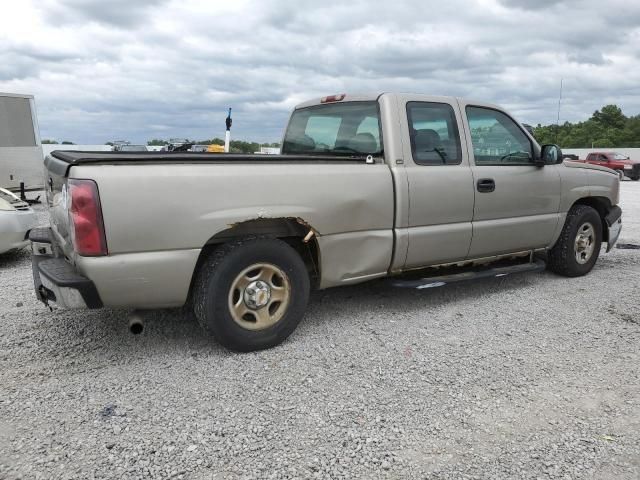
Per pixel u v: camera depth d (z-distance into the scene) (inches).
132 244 131.1
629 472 99.4
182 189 135.4
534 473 98.9
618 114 3284.9
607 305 197.6
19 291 213.0
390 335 165.8
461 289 217.2
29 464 99.3
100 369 139.8
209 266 143.3
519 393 129.0
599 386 132.9
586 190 233.3
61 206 143.3
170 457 102.3
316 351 152.9
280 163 152.9
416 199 175.8
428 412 119.9
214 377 135.7
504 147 206.1
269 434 110.5
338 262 164.6
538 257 242.1
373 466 100.6
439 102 187.8
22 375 135.8
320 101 206.2
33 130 552.7
